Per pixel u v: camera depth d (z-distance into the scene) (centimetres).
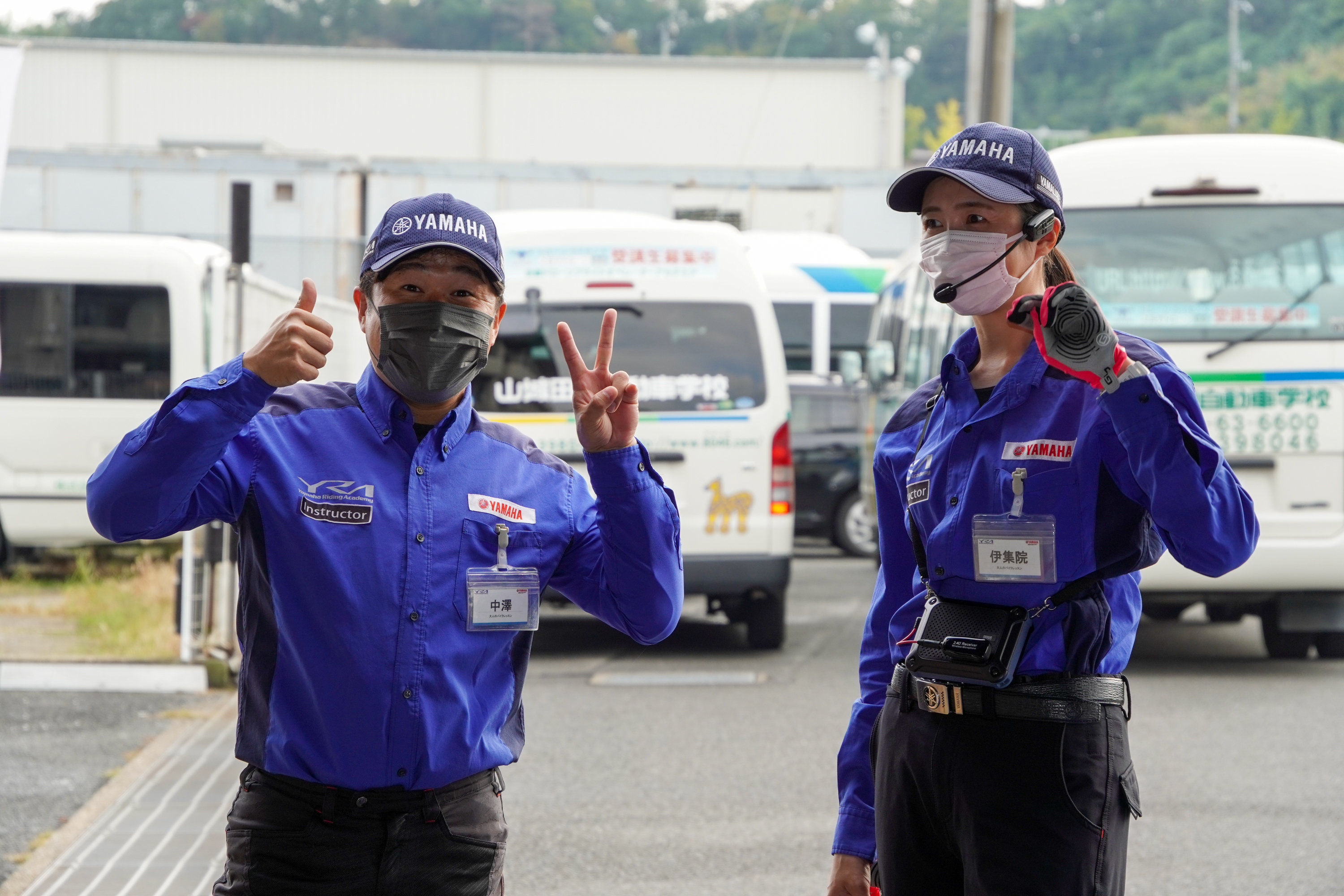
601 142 5706
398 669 328
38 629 1257
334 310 1467
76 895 609
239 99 5800
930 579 344
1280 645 1159
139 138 5775
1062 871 317
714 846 686
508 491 347
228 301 1035
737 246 1184
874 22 9781
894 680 349
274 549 332
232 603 1056
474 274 335
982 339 354
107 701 999
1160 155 1124
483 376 1167
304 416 341
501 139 5738
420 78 5794
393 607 329
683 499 1161
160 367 1608
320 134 5778
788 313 2438
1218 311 1090
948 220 347
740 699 1023
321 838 327
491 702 341
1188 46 9512
